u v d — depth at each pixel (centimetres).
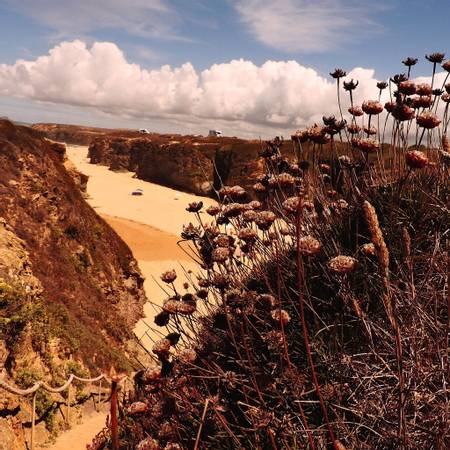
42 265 1429
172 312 202
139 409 175
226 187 264
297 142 273
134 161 8625
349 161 261
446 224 205
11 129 2050
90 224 2036
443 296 170
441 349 145
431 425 137
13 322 730
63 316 1015
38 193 1798
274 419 161
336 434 153
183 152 6844
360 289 200
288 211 167
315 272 227
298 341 200
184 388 193
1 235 1087
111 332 1447
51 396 706
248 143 6431
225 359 229
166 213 4831
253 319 218
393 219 215
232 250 227
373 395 157
